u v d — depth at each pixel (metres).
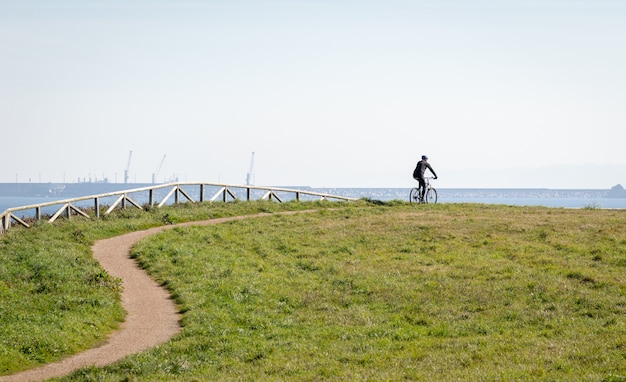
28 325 23.98
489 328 23.33
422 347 21.22
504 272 30.58
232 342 22.80
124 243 38.19
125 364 20.69
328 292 29.05
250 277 31.55
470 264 32.12
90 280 30.00
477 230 38.75
